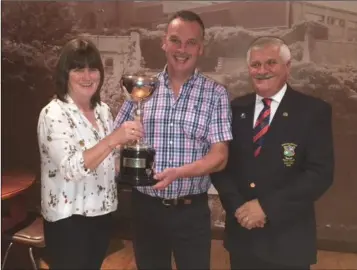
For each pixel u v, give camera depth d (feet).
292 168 5.96
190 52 6.17
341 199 9.94
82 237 5.68
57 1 10.85
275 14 9.90
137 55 10.60
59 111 5.55
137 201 6.48
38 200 11.00
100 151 5.24
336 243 9.91
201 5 10.23
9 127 11.41
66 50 5.66
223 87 6.41
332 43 9.75
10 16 11.11
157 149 6.24
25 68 11.24
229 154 6.40
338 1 9.61
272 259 6.06
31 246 7.89
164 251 6.49
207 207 6.48
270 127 6.09
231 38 10.16
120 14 10.59
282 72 6.07
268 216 5.83
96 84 5.78
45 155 5.64
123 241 10.17
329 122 6.01
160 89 6.38
